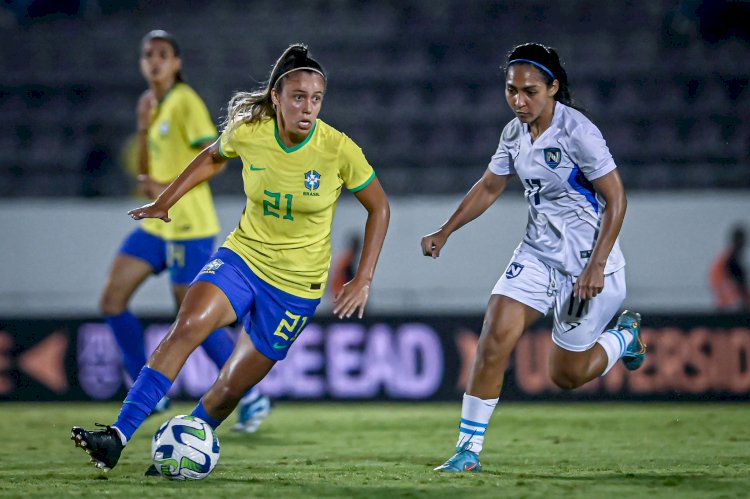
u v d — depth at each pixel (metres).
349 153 18.12
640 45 62.16
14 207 51.03
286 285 18.59
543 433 28.48
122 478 18.55
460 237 49.31
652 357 39.12
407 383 39.88
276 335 18.83
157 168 28.75
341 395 39.97
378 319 40.12
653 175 55.75
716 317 39.03
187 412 35.94
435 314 39.94
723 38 61.56
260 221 18.50
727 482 17.50
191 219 28.05
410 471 19.78
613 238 18.67
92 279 50.88
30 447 25.61
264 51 64.56
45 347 41.25
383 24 65.00
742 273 46.31
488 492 16.30
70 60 64.62
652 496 15.86
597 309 20.09
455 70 62.00
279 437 27.89
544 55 18.44
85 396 41.00
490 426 30.52
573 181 19.19
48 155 59.59
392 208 49.47
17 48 65.06
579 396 39.28
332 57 63.41
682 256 48.66
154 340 40.72
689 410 36.00
